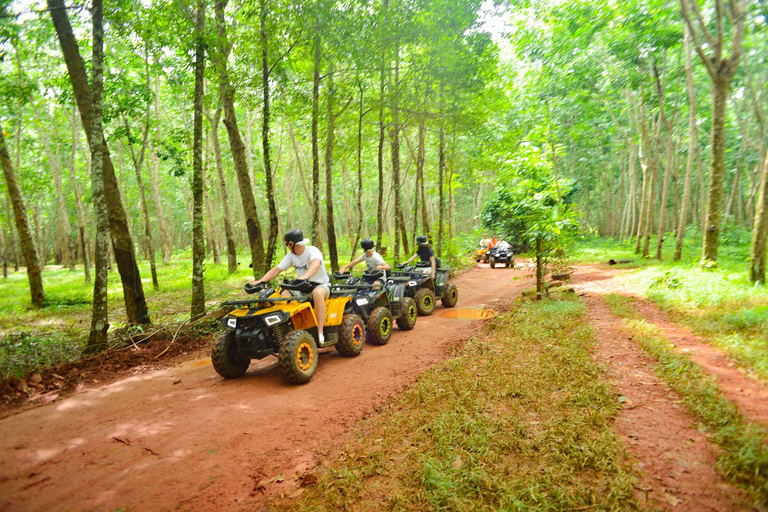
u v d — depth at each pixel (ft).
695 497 8.84
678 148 88.12
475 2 44.55
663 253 64.85
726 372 15.17
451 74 49.83
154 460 11.92
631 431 11.63
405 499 9.36
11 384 18.13
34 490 10.69
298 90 43.21
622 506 8.66
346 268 26.45
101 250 23.62
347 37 37.40
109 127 61.46
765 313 21.03
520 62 81.41
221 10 33.17
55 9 25.61
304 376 17.35
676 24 50.24
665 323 22.94
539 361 17.34
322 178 128.77
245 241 154.51
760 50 61.31
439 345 22.50
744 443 10.06
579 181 108.27
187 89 61.26
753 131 83.10
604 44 56.54
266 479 10.71
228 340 18.40
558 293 34.83
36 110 73.92
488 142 70.08
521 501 8.92
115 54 52.95
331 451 11.93
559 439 11.27
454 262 66.03
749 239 71.15
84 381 19.65
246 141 87.92
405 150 110.11
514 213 34.47
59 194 93.35
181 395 17.04
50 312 42.09
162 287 56.65
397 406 14.58
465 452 10.80
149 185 120.37
